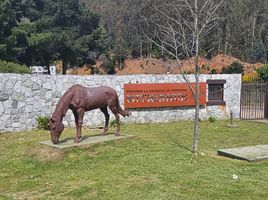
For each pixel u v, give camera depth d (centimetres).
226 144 1183
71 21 4553
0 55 3161
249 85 1938
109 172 817
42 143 1052
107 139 1079
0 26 3189
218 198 650
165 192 681
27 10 3966
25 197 723
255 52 5259
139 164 863
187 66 2703
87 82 1502
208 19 1448
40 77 1416
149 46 4759
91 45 4425
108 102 1118
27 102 1389
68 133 1251
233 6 5122
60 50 3944
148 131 1395
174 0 2197
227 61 4647
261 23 5528
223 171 813
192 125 1577
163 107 1653
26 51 3572
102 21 5712
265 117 1844
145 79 1622
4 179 852
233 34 5106
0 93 1334
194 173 791
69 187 752
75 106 1042
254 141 1239
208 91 1756
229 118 1802
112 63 5097
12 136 1283
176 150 1012
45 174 863
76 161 927
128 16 5403
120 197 666
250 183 728
